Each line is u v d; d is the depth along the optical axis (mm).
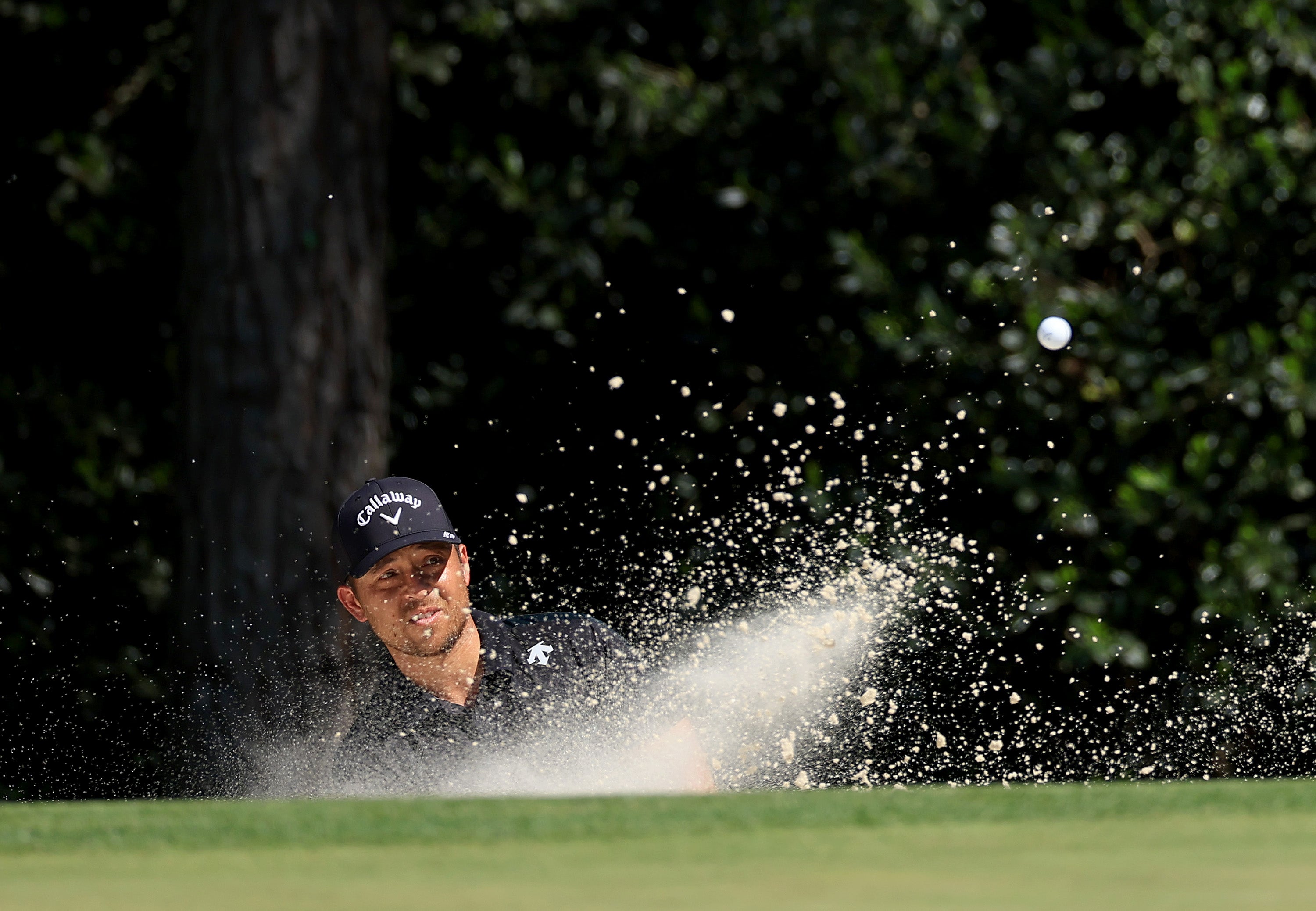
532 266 23375
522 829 6742
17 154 23750
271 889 5414
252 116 20516
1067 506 21547
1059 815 6984
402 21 23828
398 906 4992
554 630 16266
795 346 23703
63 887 5504
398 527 15391
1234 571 21453
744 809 7332
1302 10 23734
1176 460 21938
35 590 23172
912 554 22234
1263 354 21875
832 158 23859
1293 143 23000
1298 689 21969
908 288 22734
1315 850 5992
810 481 22906
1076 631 21484
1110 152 23422
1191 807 7352
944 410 22578
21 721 23344
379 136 21422
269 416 20328
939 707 21969
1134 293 22266
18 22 23578
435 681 15688
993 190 23484
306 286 20531
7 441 23422
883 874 5547
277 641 20078
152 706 23578
